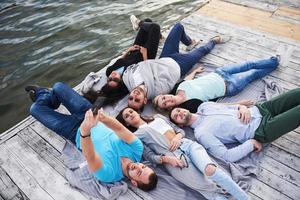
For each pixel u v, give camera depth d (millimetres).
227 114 2895
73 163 2914
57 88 3252
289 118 2637
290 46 3988
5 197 2723
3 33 5652
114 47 5199
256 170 2668
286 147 2838
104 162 2600
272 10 4746
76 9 6258
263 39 4168
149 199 2574
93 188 2672
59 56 5102
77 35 5531
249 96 3371
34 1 6609
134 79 3414
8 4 6520
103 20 5863
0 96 4523
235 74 3465
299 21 4449
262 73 3514
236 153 2707
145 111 3365
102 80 3758
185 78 3564
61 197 2672
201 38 4320
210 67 3785
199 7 5039
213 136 2797
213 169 2383
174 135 2848
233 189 2344
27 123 3422
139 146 2717
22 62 5031
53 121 3102
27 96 4512
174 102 3137
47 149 3109
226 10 4863
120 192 2625
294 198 2463
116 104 3492
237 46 4090
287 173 2641
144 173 2518
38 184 2797
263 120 2809
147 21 3949
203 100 3240
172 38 3822
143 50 3818
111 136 2785
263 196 2498
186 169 2584
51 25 5801
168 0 6293
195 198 2547
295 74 3582
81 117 3117
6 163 3012
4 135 3301
